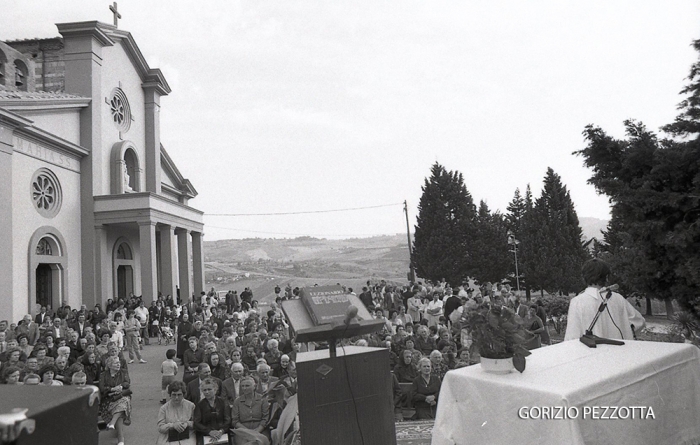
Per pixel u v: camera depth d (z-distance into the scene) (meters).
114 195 25.05
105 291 25.22
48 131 22.86
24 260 20.78
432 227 44.22
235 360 10.27
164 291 27.33
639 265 7.62
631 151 7.50
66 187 23.94
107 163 27.11
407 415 8.59
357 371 3.75
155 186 31.50
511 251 41.19
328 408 3.60
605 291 4.28
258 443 6.70
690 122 7.36
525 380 2.90
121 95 29.25
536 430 2.71
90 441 1.95
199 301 26.81
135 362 17.69
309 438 3.49
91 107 25.61
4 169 18.86
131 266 29.03
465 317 3.32
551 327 21.73
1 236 18.55
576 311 4.27
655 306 29.34
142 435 9.09
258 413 7.18
